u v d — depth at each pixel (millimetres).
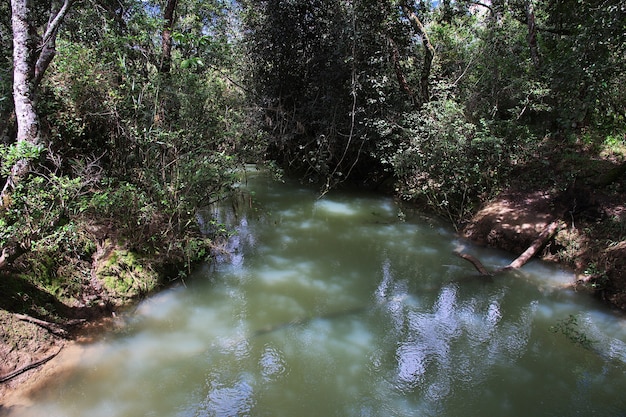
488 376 4398
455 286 6328
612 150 8094
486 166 8547
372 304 5820
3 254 4473
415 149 8836
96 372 4332
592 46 6723
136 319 5316
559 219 7082
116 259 5691
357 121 10766
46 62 5035
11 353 4164
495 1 10539
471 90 9938
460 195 8898
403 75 10578
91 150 6809
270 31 11594
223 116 9297
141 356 4621
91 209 5953
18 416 3736
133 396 4043
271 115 12781
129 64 7168
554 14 9000
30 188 4793
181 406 3941
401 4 9938
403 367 4547
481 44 10453
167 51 7715
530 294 6047
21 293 4621
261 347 4852
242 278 6543
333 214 9664
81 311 5109
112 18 7438
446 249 7668
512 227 7441
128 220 6031
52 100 6273
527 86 8406
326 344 4926
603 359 4645
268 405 3982
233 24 13367
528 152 8211
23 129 4820
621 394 4117
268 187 11898
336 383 4293
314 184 12289
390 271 6855
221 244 7551
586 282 6055
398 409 3959
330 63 10805
